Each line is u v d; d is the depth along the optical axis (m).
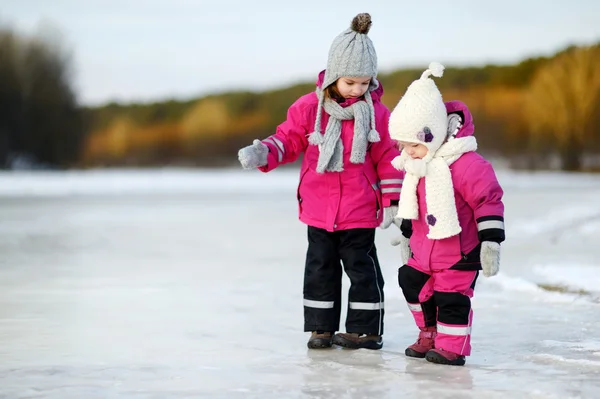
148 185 37.84
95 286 9.53
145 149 60.47
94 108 60.47
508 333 6.73
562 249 11.98
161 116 61.03
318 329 6.49
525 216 18.22
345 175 6.57
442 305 5.84
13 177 44.88
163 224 18.41
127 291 9.17
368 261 6.57
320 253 6.56
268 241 14.85
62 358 5.91
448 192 5.81
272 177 47.53
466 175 5.82
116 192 32.38
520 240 13.47
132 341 6.52
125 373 5.45
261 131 60.47
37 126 57.34
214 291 9.16
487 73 57.47
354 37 6.52
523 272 9.92
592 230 13.53
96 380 5.27
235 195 30.17
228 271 10.85
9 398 4.83
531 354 5.98
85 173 53.22
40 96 57.44
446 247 5.86
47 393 4.95
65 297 8.75
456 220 5.80
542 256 11.24
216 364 5.73
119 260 12.07
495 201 5.76
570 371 5.44
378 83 6.75
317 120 6.60
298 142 6.73
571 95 53.62
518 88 56.56
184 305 8.25
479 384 5.11
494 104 56.03
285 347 6.33
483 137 55.31
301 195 6.76
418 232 6.10
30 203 25.86
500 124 55.38
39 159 57.66
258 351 6.18
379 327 6.44
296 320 7.45
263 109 61.31
